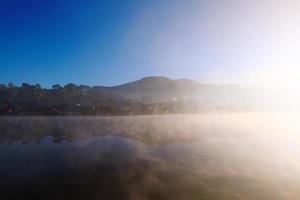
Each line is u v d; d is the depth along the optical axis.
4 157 32.97
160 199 19.41
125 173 25.45
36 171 26.70
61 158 32.16
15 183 23.23
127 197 19.95
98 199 19.78
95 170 26.58
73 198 20.03
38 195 20.75
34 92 159.50
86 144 42.56
